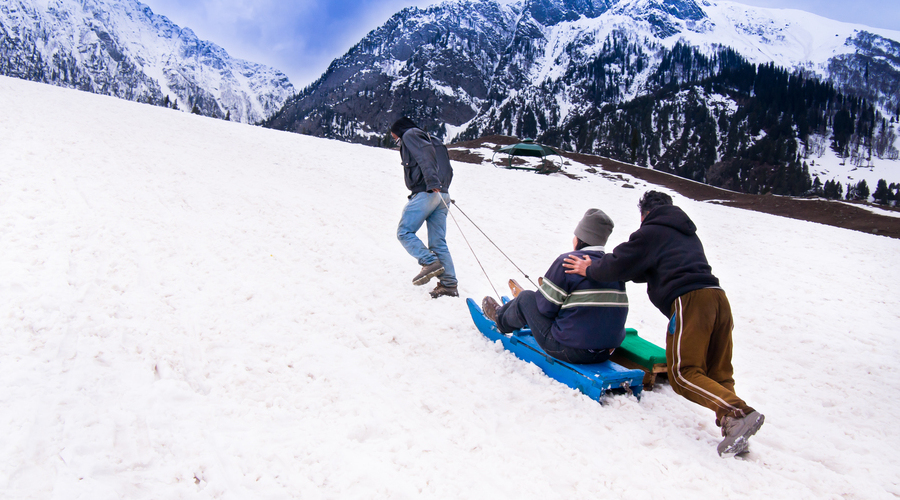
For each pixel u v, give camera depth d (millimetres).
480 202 12492
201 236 6066
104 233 5422
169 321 3816
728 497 2406
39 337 3234
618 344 3375
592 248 3438
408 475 2443
